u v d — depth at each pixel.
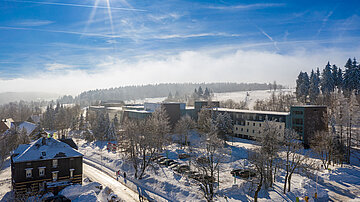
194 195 40.28
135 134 53.59
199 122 88.25
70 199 40.09
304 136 76.81
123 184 48.78
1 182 49.88
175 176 49.38
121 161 62.78
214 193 40.62
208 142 39.59
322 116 79.31
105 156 71.44
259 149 43.12
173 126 103.00
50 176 44.66
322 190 43.84
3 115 187.75
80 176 47.50
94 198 35.78
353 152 71.25
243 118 95.69
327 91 123.50
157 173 52.28
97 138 100.25
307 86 140.88
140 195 42.31
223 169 54.62
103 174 56.03
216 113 89.06
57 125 125.19
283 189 43.53
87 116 152.12
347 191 45.81
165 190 43.91
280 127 83.19
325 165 59.34
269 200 38.84
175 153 70.94
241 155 68.19
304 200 39.47
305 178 49.34
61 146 48.00
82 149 86.38
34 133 102.38
